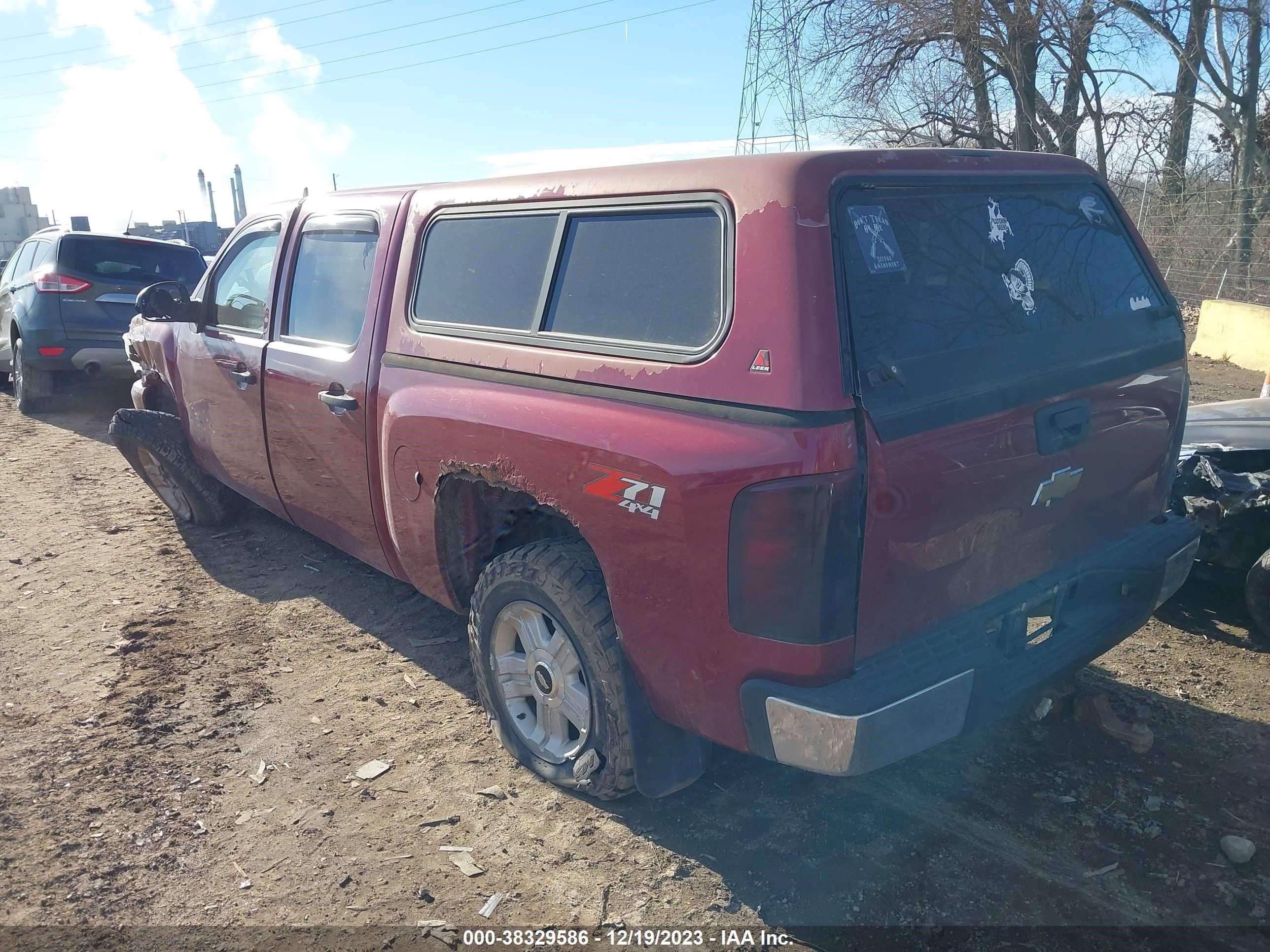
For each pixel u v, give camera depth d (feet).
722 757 11.23
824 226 7.69
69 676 13.48
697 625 8.25
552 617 9.90
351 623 15.25
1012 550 8.97
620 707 9.36
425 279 11.78
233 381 15.57
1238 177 64.13
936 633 8.45
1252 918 8.54
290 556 18.17
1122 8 59.47
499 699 11.05
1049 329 9.40
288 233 14.71
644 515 8.40
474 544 11.74
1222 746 11.27
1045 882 9.04
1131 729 11.27
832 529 7.34
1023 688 8.78
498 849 9.74
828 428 7.29
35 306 30.50
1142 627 14.52
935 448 7.86
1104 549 10.22
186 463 18.62
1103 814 10.03
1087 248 10.44
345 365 12.68
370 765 11.26
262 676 13.50
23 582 17.02
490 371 10.38
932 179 8.82
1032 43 60.44
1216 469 14.46
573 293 9.71
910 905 8.77
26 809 10.43
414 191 12.41
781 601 7.59
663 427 8.30
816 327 7.48
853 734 7.41
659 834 9.91
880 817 10.07
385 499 12.35
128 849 9.81
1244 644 13.92
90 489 23.08
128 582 16.94
